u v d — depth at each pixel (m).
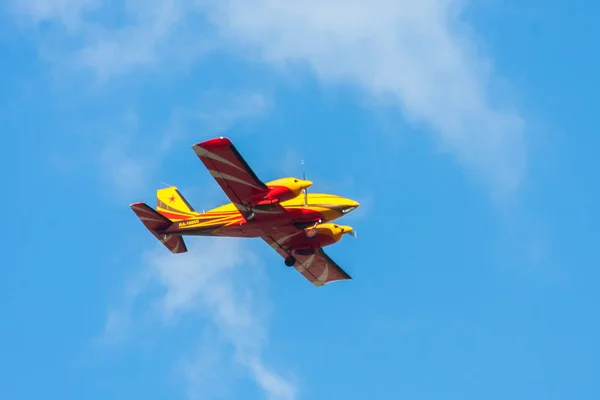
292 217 101.25
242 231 104.81
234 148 89.12
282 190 97.12
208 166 92.44
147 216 107.94
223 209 105.94
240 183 94.56
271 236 107.00
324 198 103.38
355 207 103.38
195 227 106.75
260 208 99.12
